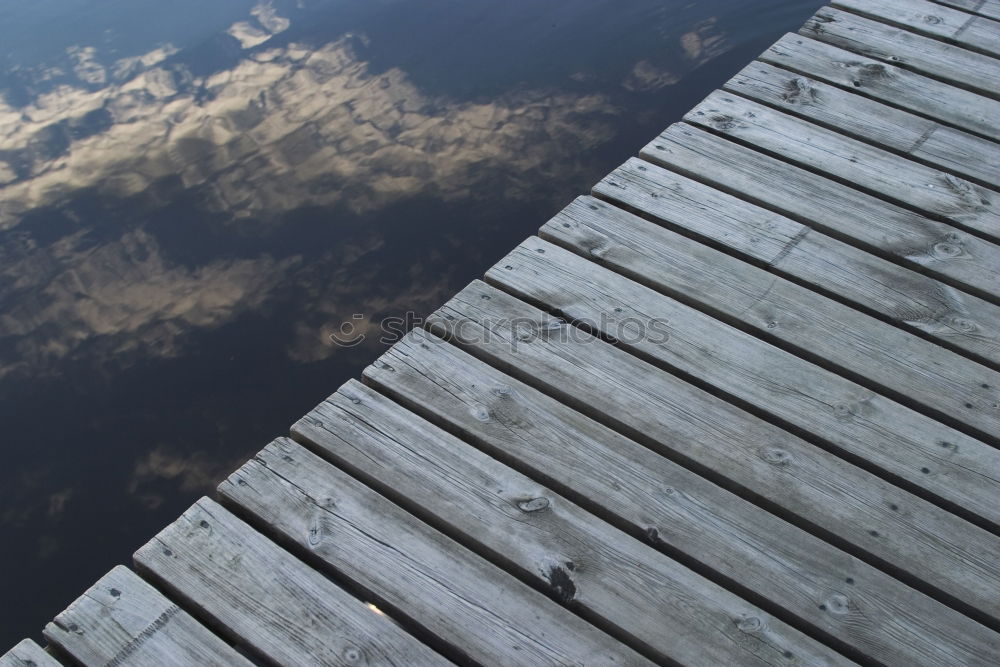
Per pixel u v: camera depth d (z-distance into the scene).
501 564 1.92
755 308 2.40
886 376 2.24
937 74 3.23
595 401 2.19
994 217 2.66
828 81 3.22
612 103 4.75
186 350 3.59
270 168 4.46
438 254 3.87
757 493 2.01
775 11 5.54
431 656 1.76
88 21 6.02
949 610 1.81
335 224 4.07
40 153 4.73
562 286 2.46
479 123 4.65
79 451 3.28
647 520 1.96
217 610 1.83
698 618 1.81
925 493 2.02
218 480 3.13
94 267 4.00
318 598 1.84
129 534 3.01
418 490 2.02
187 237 4.10
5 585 2.89
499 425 2.13
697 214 2.68
